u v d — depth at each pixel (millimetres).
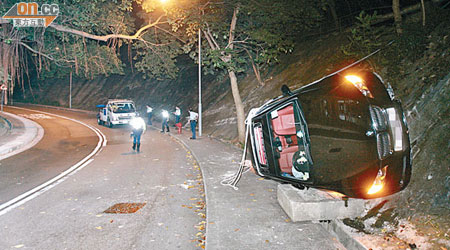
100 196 7285
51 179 8945
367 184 4352
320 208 5121
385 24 14664
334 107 4840
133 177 9070
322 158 4676
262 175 6242
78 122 27625
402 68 8523
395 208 4855
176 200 6895
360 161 4383
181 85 30203
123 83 39219
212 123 20578
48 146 15398
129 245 4789
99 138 18266
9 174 9594
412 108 6938
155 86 34062
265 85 18891
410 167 4641
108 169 10195
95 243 4871
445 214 4180
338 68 9766
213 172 8875
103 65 20500
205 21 13031
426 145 5520
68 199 7082
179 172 9602
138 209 6367
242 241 4496
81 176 9273
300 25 13969
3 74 16438
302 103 5164
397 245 4000
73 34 17875
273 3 12133
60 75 22094
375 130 4383
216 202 6207
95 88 42750
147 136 19016
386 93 4852
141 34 20219
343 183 4516
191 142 15414
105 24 18453
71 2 15703
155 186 8062
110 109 23953
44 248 4734
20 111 36750
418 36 8594
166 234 5164
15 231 5367
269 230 4848
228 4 13141
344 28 17594
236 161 10492
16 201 6965
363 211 5125
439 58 7574
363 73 5211
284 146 6711
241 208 5844
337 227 4938
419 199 4688
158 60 21016
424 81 7371
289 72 17984
